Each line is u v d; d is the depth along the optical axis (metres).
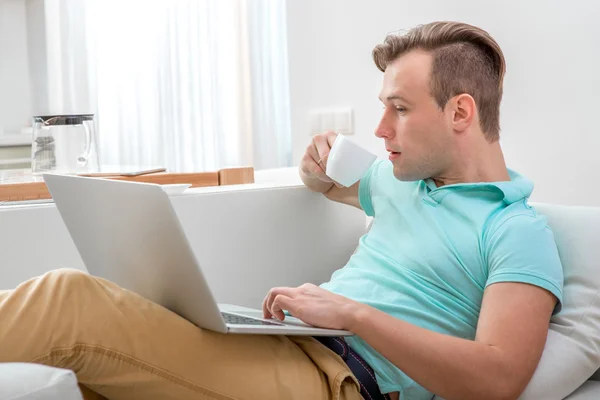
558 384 1.32
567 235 1.52
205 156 4.27
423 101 1.50
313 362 1.34
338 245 1.97
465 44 1.52
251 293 1.82
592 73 2.63
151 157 4.16
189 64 4.18
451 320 1.44
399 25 3.14
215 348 1.23
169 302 1.27
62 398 0.92
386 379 1.41
